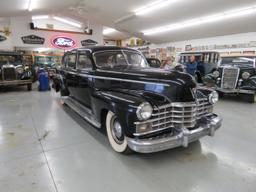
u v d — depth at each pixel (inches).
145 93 95.7
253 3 270.4
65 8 471.5
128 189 75.7
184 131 89.0
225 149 108.3
